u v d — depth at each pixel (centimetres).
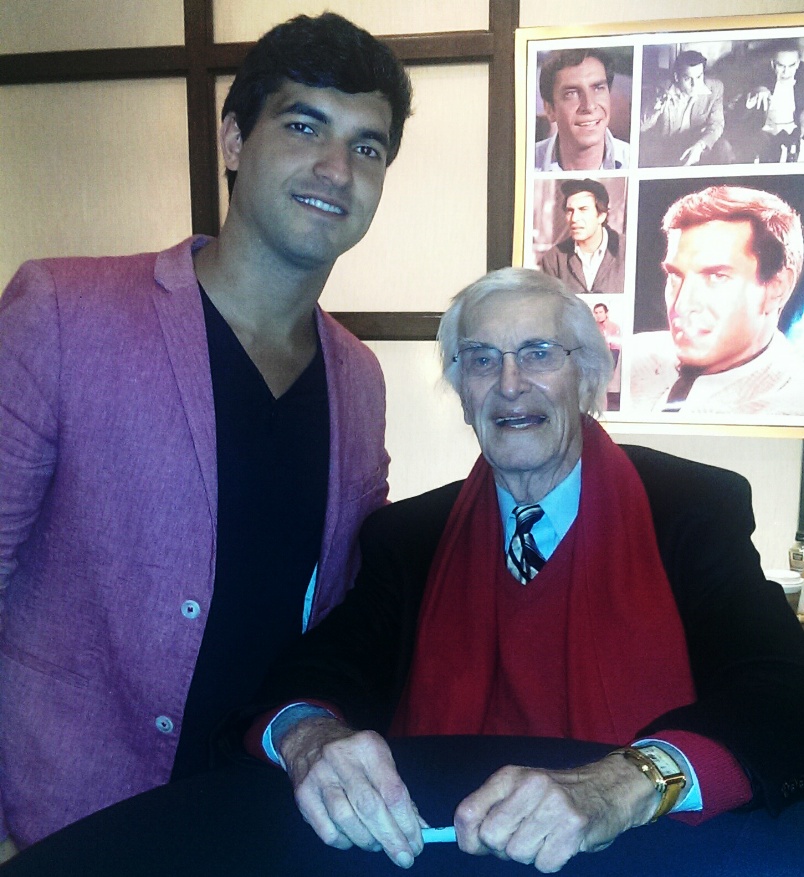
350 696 123
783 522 243
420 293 251
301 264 124
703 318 236
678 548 132
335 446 136
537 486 139
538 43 232
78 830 96
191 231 257
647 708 122
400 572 146
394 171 247
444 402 252
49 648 123
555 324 134
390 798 92
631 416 243
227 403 125
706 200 232
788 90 225
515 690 131
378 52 126
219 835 95
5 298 122
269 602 131
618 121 232
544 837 85
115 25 249
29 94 257
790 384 234
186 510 119
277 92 123
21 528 119
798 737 101
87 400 117
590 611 129
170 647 120
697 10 229
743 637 118
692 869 88
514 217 240
